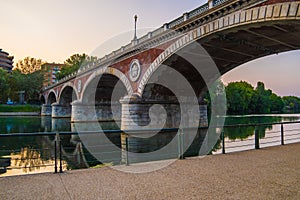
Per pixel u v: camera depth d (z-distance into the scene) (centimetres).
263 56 3256
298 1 1684
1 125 5244
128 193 622
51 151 2173
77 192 632
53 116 7644
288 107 16400
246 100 10231
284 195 607
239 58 3331
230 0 2161
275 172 818
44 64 12206
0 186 684
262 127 4550
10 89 10150
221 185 682
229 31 2305
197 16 2514
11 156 1922
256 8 1981
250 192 627
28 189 657
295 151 1213
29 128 4675
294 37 2488
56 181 731
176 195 606
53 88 8381
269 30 2253
